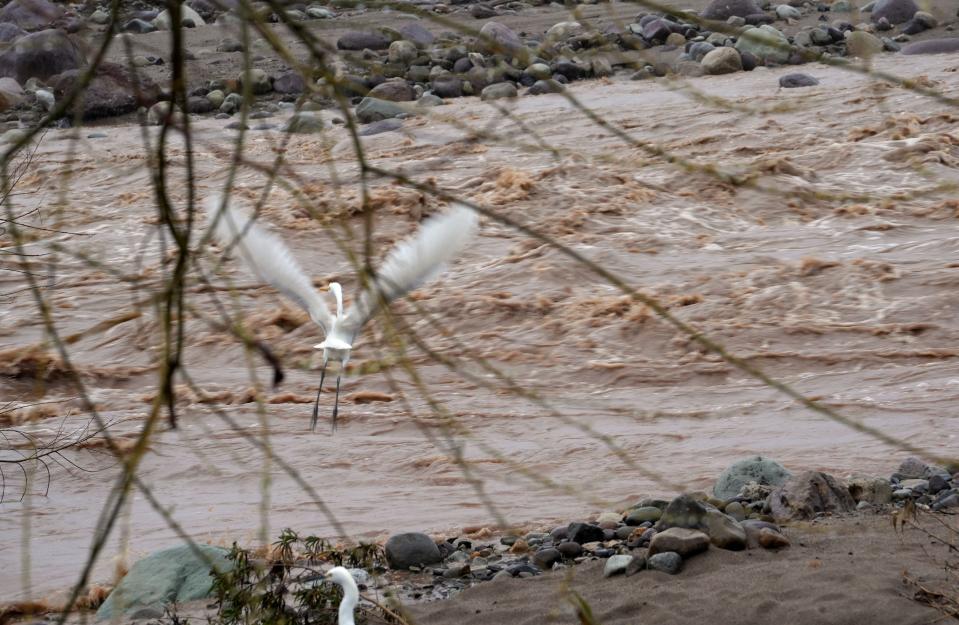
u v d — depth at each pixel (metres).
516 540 13.34
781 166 34.28
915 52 50.81
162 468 18.28
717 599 10.23
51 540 15.45
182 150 38.91
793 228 30.62
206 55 52.44
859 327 23.48
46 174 36.75
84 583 3.57
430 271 10.25
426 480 17.27
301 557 12.89
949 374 21.11
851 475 15.70
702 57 51.06
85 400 4.33
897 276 25.62
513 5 63.59
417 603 11.20
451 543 13.55
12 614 12.37
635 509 13.42
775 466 14.19
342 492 16.88
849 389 20.67
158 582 11.88
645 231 30.45
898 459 16.52
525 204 32.16
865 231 29.81
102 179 36.56
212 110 46.84
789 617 9.63
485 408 20.59
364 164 4.14
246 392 21.89
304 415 20.64
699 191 33.22
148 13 57.66
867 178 34.12
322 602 10.47
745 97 44.53
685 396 21.11
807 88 45.19
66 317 26.17
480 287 26.55
